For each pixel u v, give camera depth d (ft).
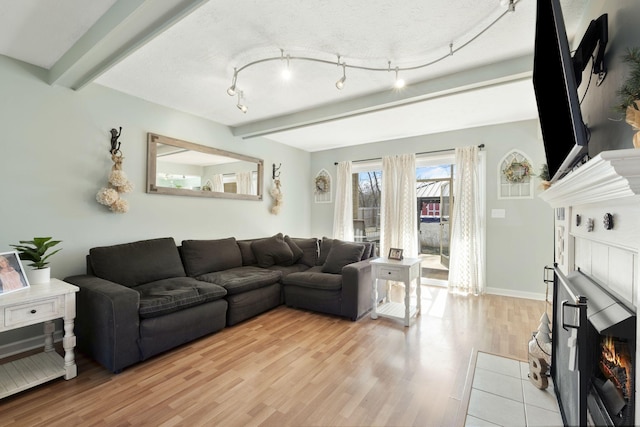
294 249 13.82
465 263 13.38
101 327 6.97
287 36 6.86
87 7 6.05
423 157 14.98
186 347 8.20
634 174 2.59
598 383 3.71
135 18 5.69
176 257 10.48
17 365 6.75
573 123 3.69
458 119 12.44
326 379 6.62
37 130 8.25
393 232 15.35
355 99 10.46
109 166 9.66
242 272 11.19
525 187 12.64
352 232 17.15
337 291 10.49
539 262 12.41
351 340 8.63
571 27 6.40
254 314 10.44
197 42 7.09
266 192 15.79
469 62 7.90
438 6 5.84
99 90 9.43
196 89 9.78
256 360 7.47
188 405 5.73
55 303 6.41
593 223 4.37
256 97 10.41
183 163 11.83
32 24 6.57
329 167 18.34
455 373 6.83
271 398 5.95
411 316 10.39
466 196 13.38
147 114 10.68
